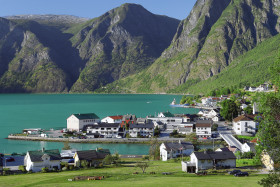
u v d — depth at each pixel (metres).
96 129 169.25
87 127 170.88
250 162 91.50
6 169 96.50
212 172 80.06
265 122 48.97
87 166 99.50
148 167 93.19
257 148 55.72
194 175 77.25
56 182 72.50
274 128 46.25
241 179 67.81
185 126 179.00
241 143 134.50
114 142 153.25
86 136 163.25
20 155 122.81
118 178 74.12
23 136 166.00
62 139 158.62
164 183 64.44
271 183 42.03
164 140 151.25
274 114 47.06
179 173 81.44
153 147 124.00
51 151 102.25
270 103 47.28
